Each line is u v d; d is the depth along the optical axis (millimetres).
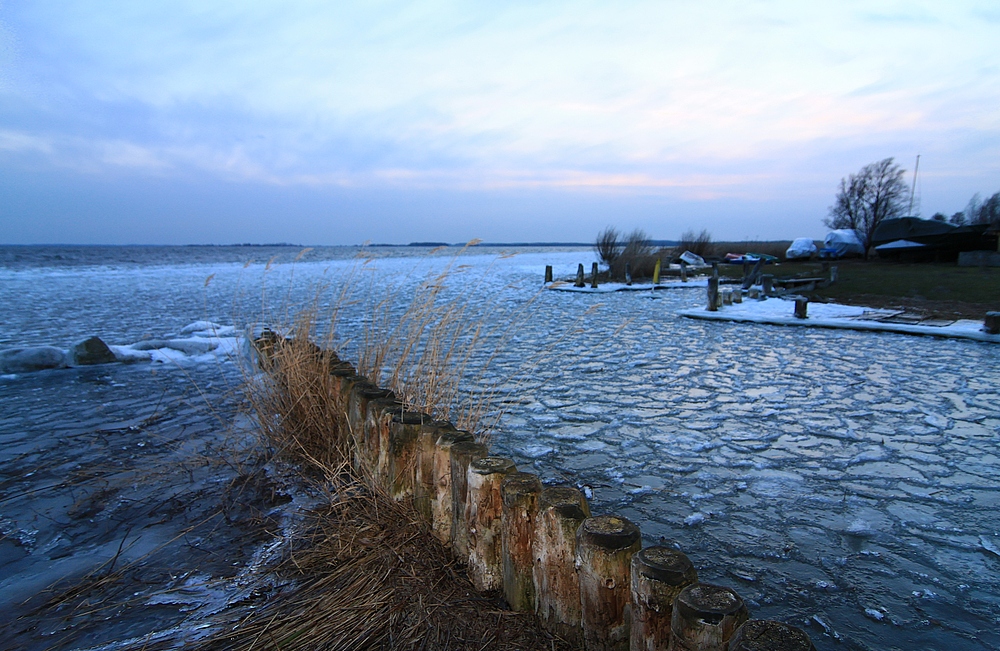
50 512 3693
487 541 2527
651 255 30359
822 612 2758
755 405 6273
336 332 8109
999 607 2789
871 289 17875
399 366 4527
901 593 2904
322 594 2658
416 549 2945
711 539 3443
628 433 5359
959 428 5410
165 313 14523
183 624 2482
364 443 3734
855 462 4609
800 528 3568
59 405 6332
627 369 8180
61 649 2355
